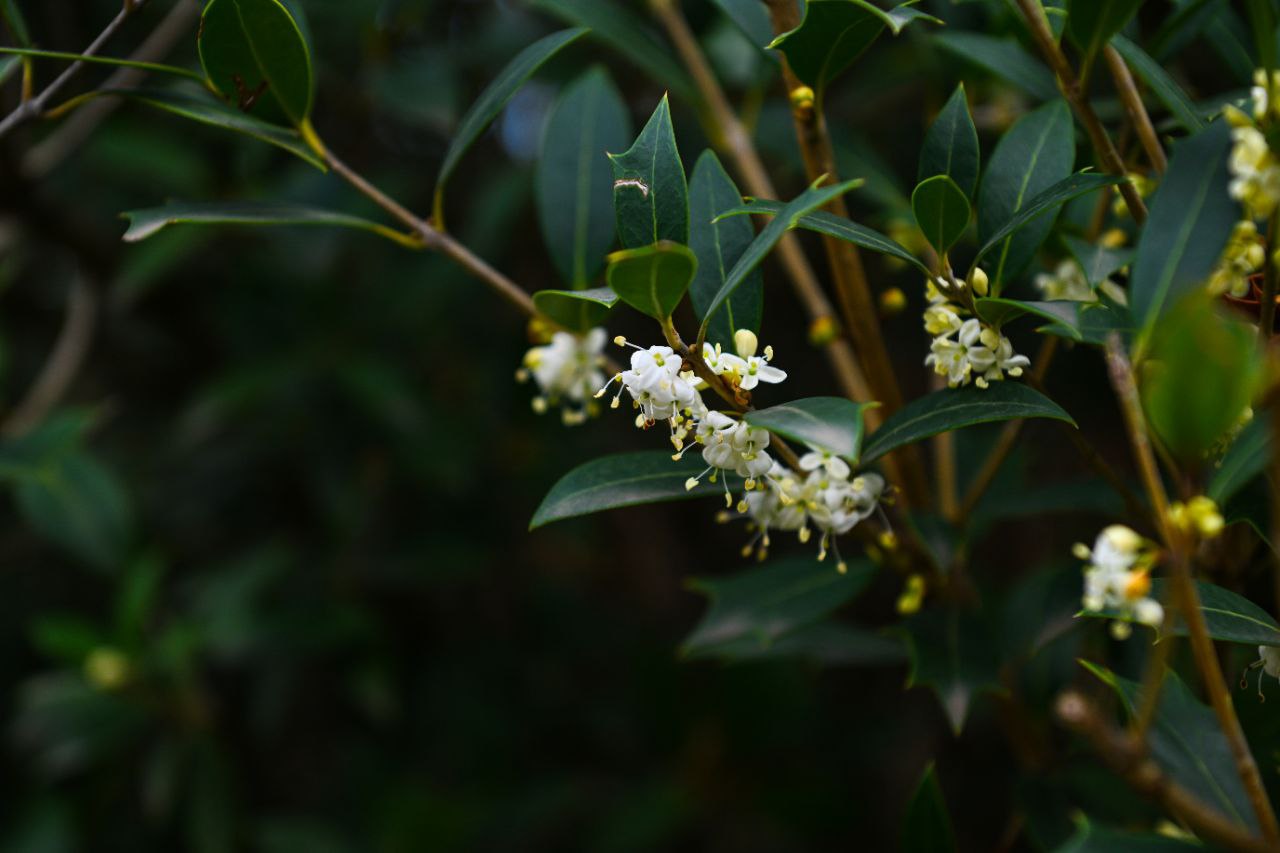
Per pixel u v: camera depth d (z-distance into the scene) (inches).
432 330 46.4
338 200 43.1
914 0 25.2
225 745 45.3
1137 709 24.0
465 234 47.9
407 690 49.3
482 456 47.8
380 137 48.1
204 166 42.4
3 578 51.1
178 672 42.3
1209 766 23.9
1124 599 22.9
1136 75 28.1
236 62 26.6
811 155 26.5
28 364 49.8
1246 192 23.2
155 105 27.2
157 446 48.6
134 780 47.1
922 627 27.6
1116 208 26.7
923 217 24.8
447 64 40.8
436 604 51.0
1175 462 23.9
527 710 50.8
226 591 43.1
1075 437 25.5
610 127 29.3
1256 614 24.4
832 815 48.0
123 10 27.0
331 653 46.7
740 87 35.0
